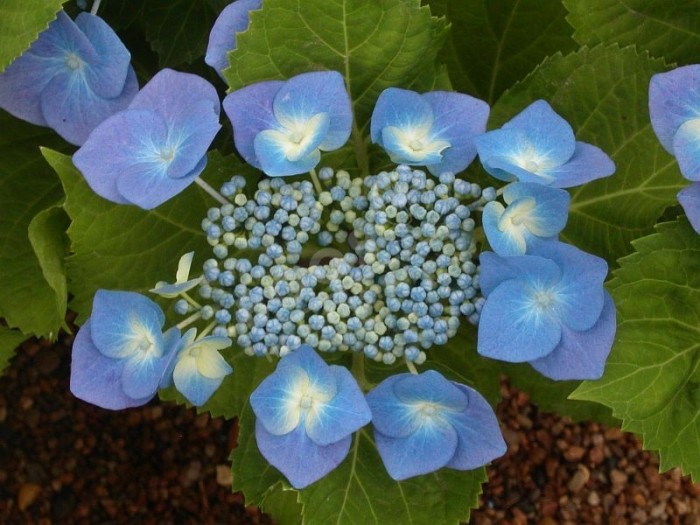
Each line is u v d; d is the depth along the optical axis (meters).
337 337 0.33
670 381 0.36
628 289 0.35
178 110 0.32
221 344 0.32
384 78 0.36
